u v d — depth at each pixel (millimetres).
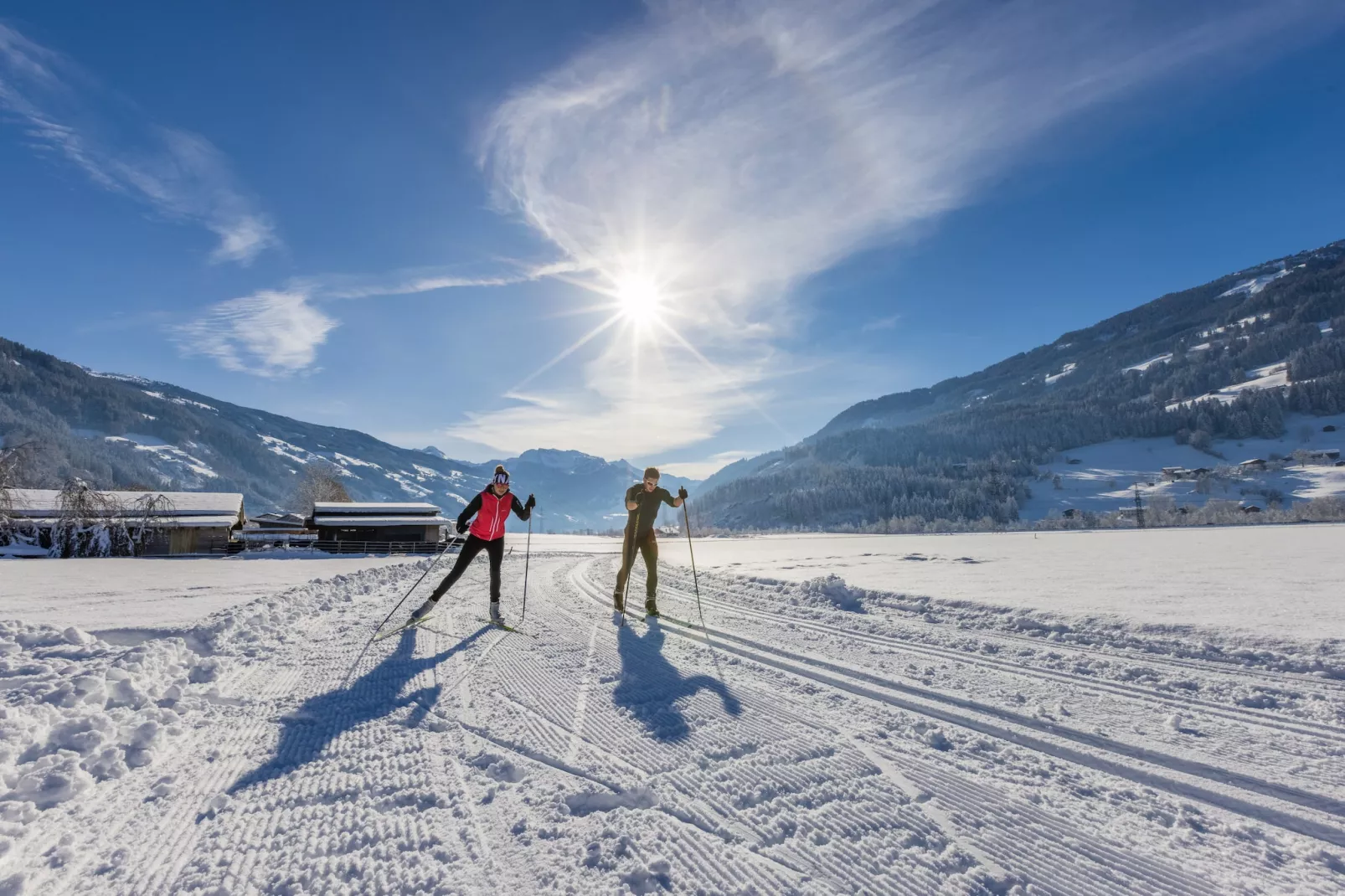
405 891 1863
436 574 13195
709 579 11914
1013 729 3299
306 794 2510
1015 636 5902
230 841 2145
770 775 2705
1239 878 1918
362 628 6352
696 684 4188
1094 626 5852
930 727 3322
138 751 2887
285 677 4355
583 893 1855
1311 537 26047
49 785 2453
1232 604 6961
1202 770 2762
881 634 6035
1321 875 1925
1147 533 42156
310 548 40344
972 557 17844
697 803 2451
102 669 3857
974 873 1973
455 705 3688
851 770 2766
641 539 7422
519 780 2691
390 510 44844
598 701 3787
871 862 2037
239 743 3094
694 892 1880
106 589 11133
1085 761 2885
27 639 4703
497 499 6539
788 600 8617
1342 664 4262
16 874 1901
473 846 2129
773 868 2008
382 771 2740
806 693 3977
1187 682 4133
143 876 1918
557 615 7375
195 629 5391
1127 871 1973
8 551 33625
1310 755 2895
